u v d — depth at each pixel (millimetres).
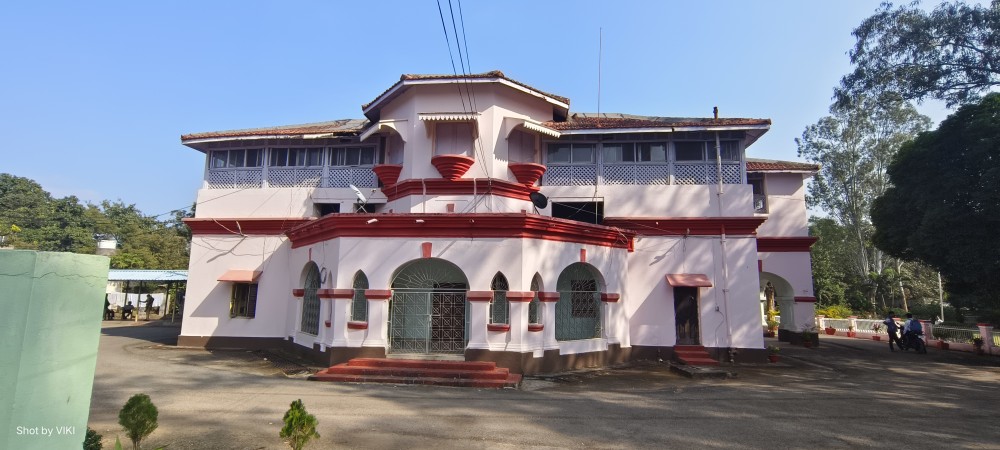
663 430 7941
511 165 15789
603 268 14914
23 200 55594
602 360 14547
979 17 15930
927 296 40406
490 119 15695
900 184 19250
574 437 7500
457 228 12992
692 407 9594
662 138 16625
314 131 17625
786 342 23422
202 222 17734
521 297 12578
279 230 17625
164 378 11719
